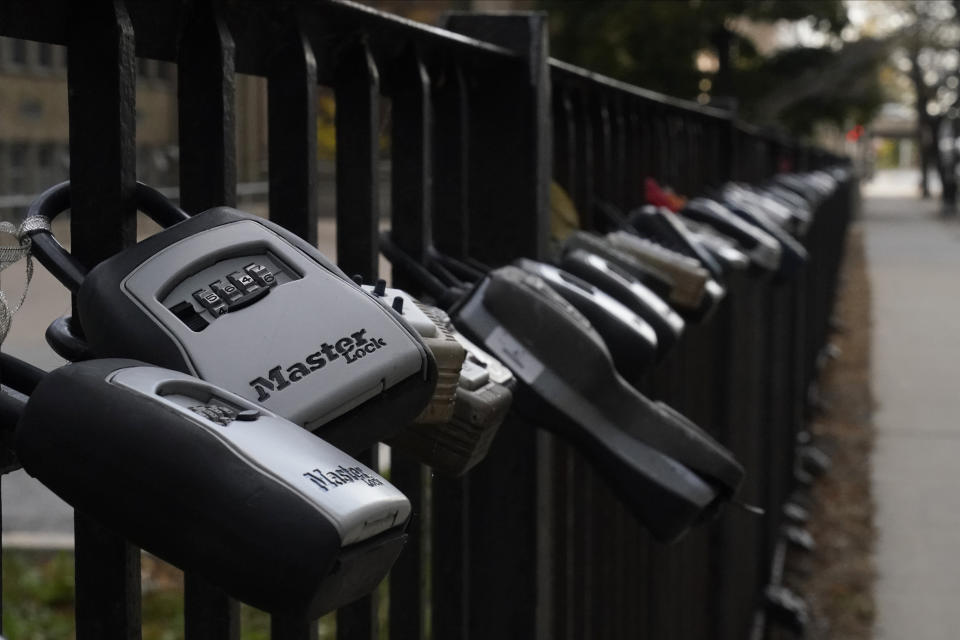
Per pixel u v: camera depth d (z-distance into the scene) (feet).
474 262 6.46
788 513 22.88
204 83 4.17
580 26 82.23
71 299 3.88
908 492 26.25
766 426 18.52
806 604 20.13
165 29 4.17
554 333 5.47
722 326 13.50
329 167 8.73
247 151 7.07
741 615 15.74
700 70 90.89
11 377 3.54
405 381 3.37
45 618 16.80
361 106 5.17
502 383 4.70
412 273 5.85
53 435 2.85
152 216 3.99
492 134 7.01
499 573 7.01
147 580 17.99
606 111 9.55
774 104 96.84
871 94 104.83
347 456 2.95
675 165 13.43
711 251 9.93
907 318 52.29
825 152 66.64
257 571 2.69
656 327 6.69
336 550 2.69
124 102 3.77
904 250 89.76
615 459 5.50
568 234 8.36
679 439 5.60
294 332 3.29
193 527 2.73
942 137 174.50
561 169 8.45
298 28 4.63
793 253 13.89
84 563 3.89
